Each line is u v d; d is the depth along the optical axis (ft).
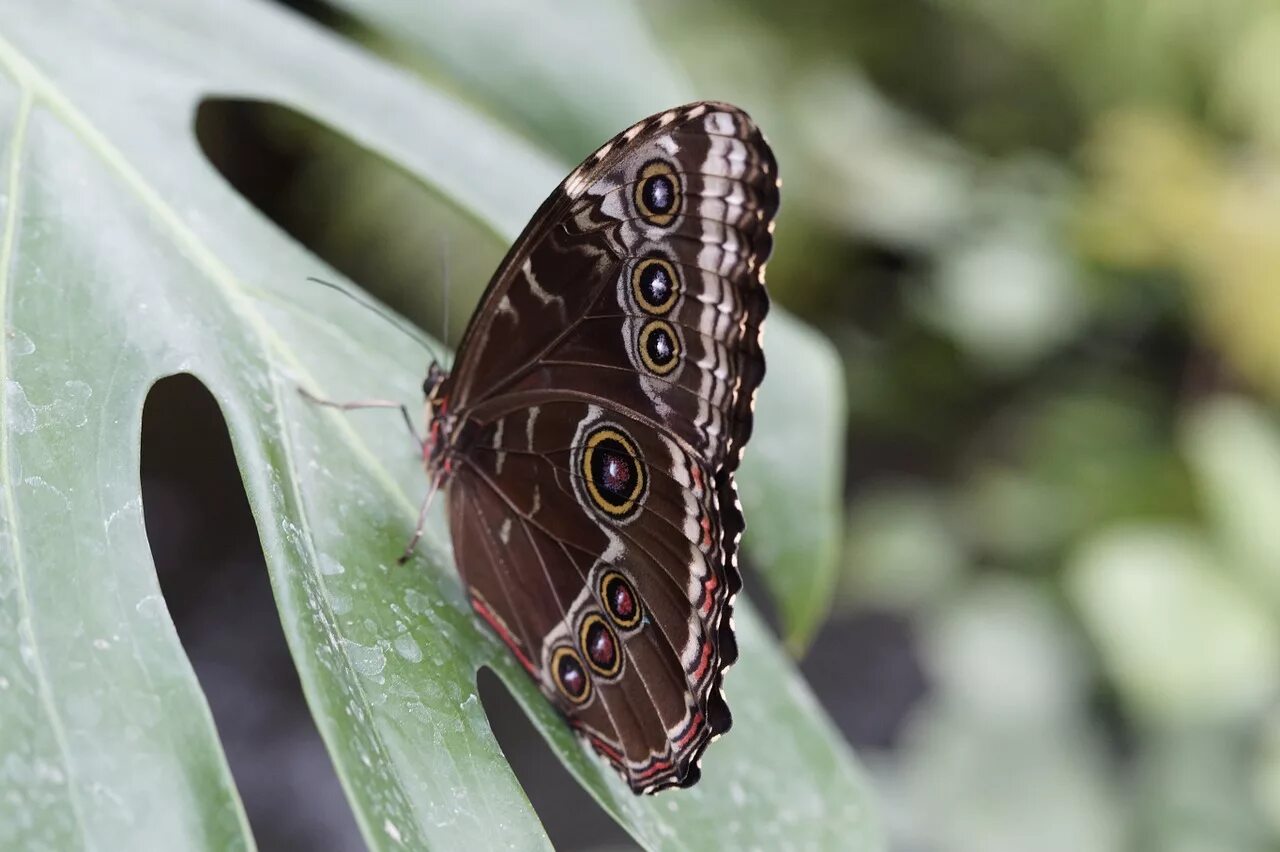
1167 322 4.66
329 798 4.14
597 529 2.02
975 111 5.37
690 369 1.98
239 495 4.96
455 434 2.04
